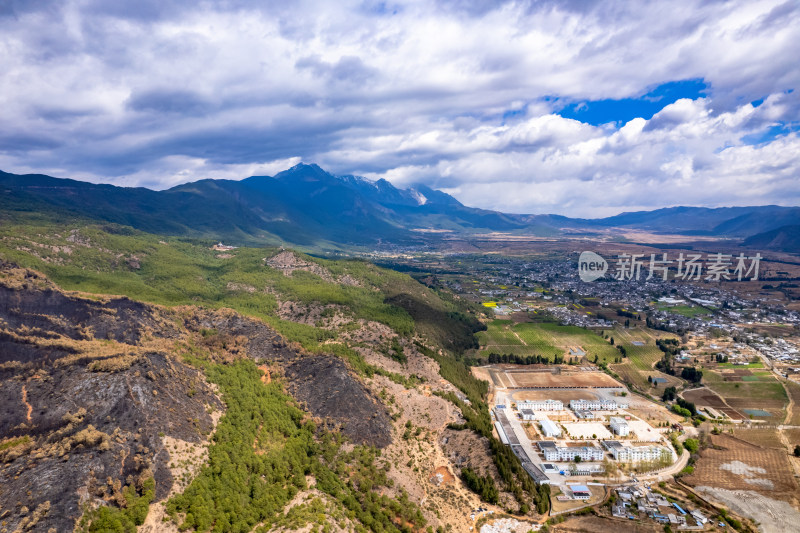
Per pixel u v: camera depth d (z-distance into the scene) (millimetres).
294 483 158000
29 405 134375
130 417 138000
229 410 174125
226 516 129750
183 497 127812
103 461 123812
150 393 150000
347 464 175500
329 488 160875
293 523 136375
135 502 119312
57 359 150875
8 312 174625
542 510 179375
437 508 171000
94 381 143250
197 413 160625
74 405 135625
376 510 156875
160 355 170250
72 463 120312
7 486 111938
